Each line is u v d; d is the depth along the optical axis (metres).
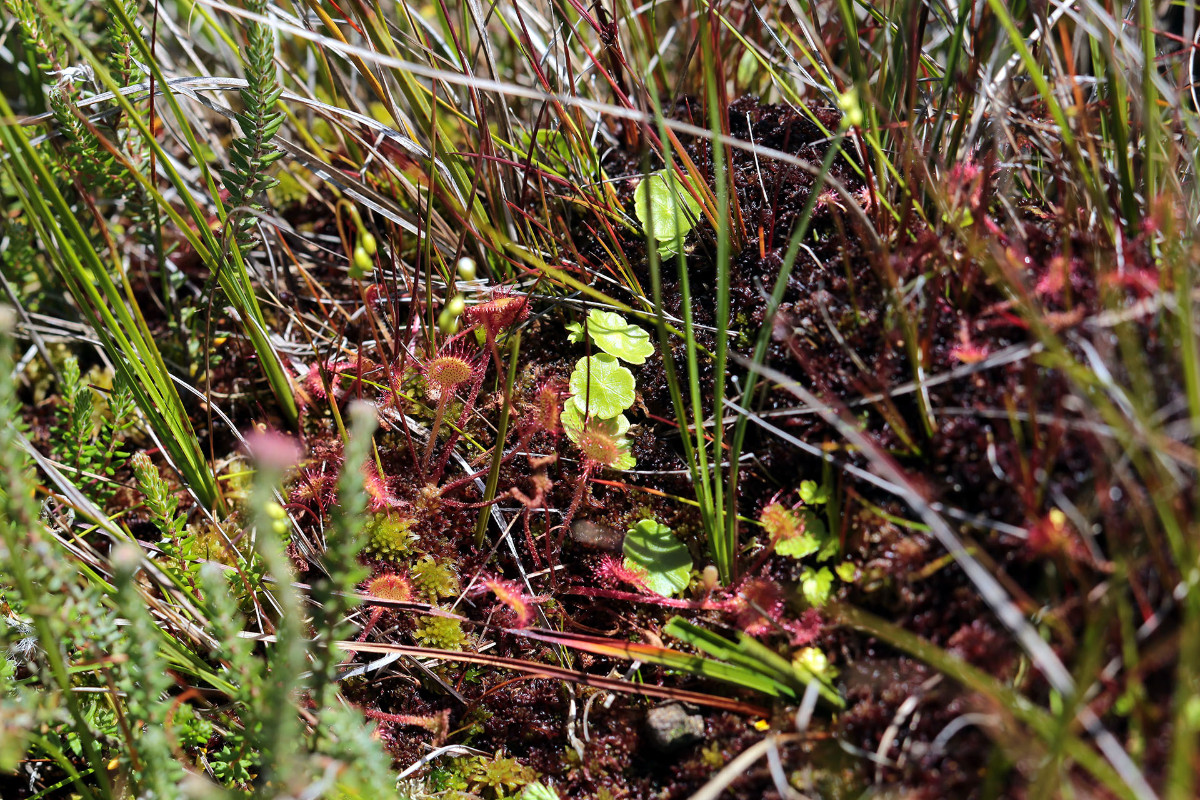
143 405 0.41
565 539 0.42
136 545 0.40
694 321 0.43
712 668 0.39
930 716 0.38
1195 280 0.38
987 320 0.39
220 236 0.43
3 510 0.38
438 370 0.42
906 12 0.41
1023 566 0.38
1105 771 0.35
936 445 0.39
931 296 0.39
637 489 0.42
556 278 0.42
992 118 0.42
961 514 0.38
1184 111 0.40
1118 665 0.36
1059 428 0.37
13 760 0.36
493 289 0.43
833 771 0.38
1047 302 0.39
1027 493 0.37
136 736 0.37
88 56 0.39
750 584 0.39
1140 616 0.37
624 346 0.42
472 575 0.42
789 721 0.39
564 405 0.42
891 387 0.39
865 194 0.42
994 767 0.36
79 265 0.40
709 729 0.39
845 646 0.39
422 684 0.41
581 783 0.39
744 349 0.42
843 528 0.39
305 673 0.40
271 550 0.35
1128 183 0.40
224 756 0.38
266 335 0.43
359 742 0.36
